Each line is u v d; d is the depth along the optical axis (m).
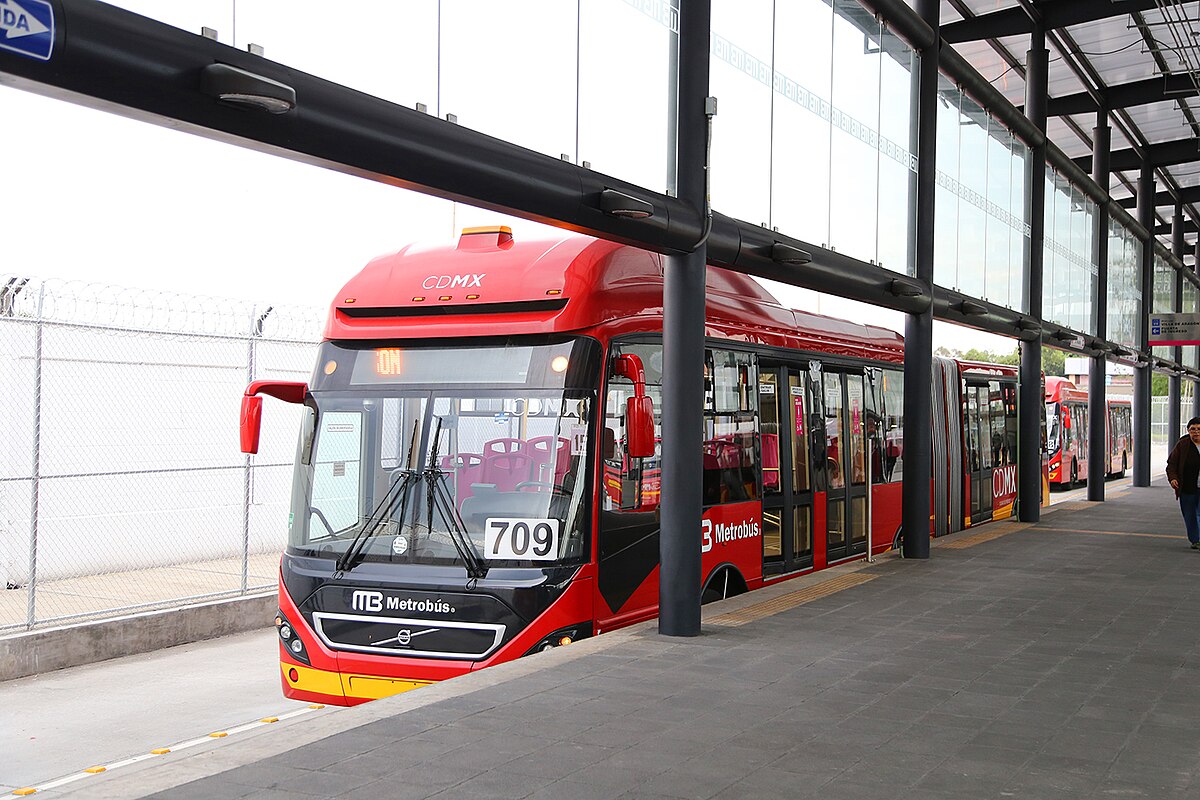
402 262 8.55
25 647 9.85
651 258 9.12
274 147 5.38
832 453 12.70
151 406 15.76
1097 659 7.84
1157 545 15.59
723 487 10.04
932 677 7.20
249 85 4.94
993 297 18.38
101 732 8.08
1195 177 34.91
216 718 8.49
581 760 5.29
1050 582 11.76
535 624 7.45
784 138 10.90
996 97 17.75
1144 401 30.78
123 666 10.32
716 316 10.19
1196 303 43.50
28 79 4.36
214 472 16.69
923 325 13.90
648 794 4.80
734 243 9.20
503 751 5.42
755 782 4.99
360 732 5.75
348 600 7.69
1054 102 25.41
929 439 13.84
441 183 6.27
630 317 8.46
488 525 7.60
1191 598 10.70
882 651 8.02
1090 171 31.12
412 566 7.63
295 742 5.57
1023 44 21.52
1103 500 25.39
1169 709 6.43
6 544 13.64
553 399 7.75
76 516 14.55
